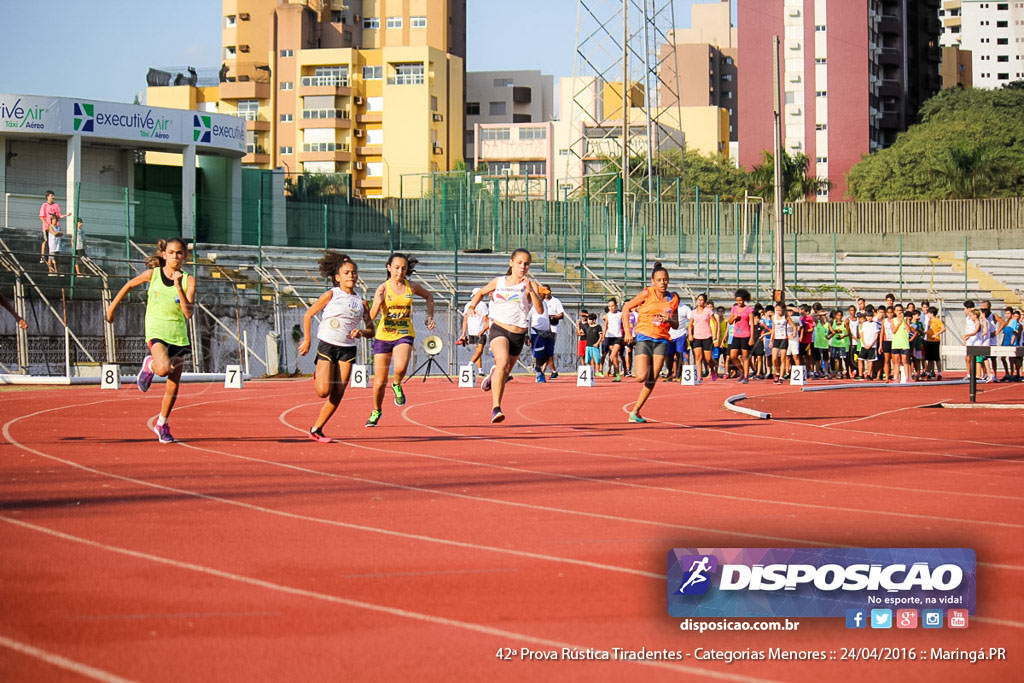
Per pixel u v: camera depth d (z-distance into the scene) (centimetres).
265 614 519
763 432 1452
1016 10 16938
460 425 1501
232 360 2925
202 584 573
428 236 4403
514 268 1348
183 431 1348
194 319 2848
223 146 4041
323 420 1237
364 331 1226
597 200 5312
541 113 11819
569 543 680
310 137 9444
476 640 482
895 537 697
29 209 3738
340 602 541
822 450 1240
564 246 4219
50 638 479
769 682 434
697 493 891
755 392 2384
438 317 3294
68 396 1938
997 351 1945
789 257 5162
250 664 448
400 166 9475
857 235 5422
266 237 4156
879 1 10356
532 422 1566
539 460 1103
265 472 982
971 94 10131
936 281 5066
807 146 10019
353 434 1345
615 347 2831
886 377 3042
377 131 9556
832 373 3503
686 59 12331
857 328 3259
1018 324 3136
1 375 2277
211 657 456
